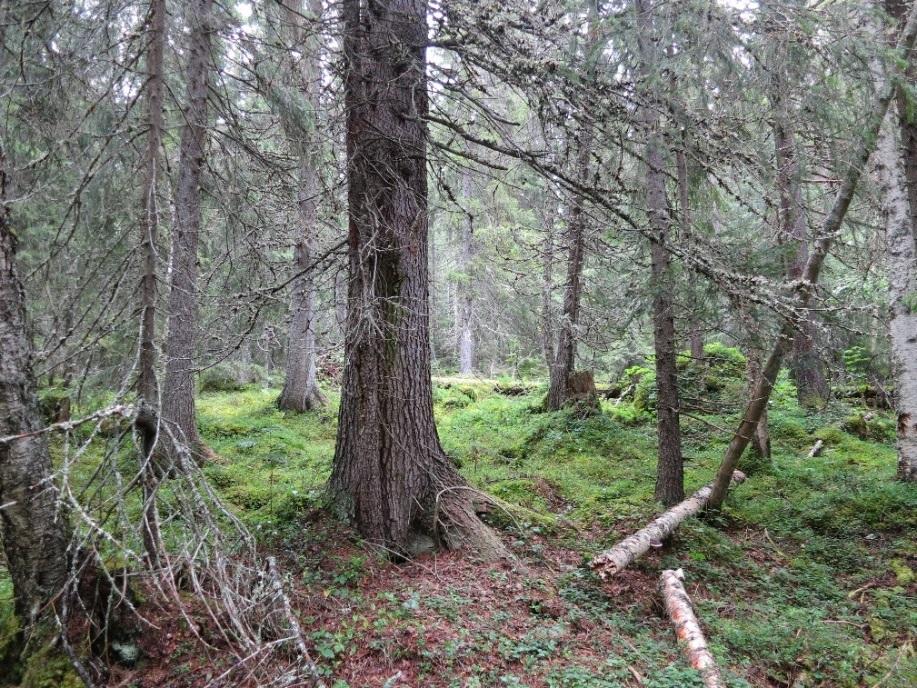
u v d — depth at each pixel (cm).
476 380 1895
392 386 581
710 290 634
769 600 578
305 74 777
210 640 389
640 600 562
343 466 617
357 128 568
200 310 601
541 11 526
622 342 1469
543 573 584
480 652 423
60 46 483
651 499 812
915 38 712
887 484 822
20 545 348
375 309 547
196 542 339
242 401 1415
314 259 684
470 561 573
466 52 555
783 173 575
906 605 565
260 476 833
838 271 1148
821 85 510
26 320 376
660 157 673
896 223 825
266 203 645
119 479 314
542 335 1670
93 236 425
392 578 527
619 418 1248
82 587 363
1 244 341
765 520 783
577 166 684
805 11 477
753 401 755
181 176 556
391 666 400
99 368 374
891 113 747
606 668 424
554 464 1027
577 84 508
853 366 1146
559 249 1147
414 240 584
